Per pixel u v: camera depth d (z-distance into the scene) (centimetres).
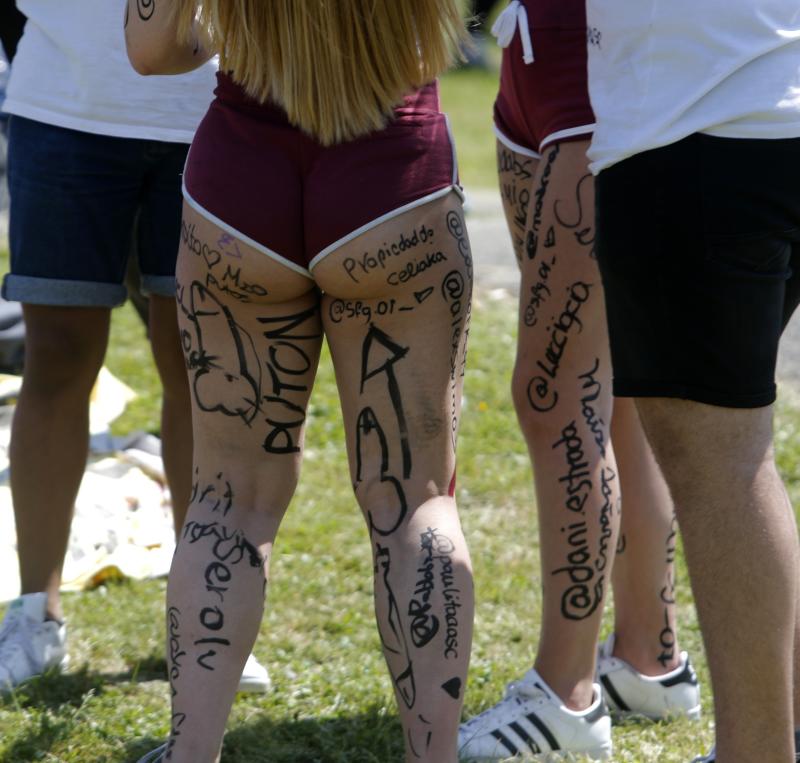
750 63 607
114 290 862
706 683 927
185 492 914
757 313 614
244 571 664
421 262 632
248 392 665
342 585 1092
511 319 2002
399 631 646
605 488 779
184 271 660
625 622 870
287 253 631
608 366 783
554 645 793
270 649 957
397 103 623
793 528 627
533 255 776
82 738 793
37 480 872
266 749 793
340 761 776
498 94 858
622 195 629
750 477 621
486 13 842
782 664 619
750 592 615
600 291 760
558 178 757
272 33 604
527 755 786
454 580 648
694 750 812
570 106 746
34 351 864
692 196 607
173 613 659
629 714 868
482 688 895
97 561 1103
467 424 1546
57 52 833
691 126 605
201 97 838
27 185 838
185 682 650
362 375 654
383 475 659
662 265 618
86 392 885
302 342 667
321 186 619
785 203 609
